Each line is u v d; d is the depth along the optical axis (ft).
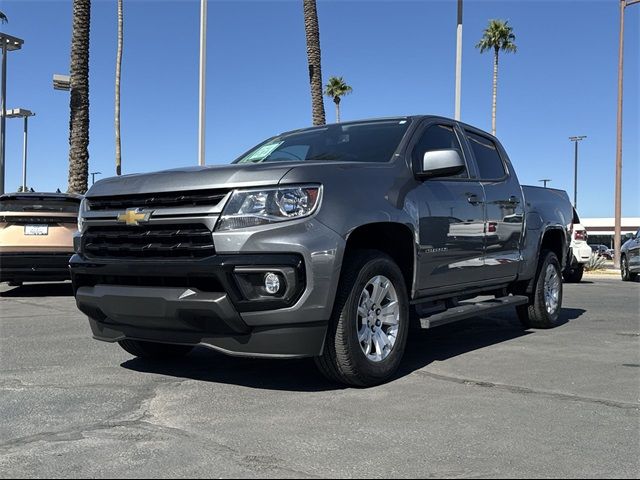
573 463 10.59
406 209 16.48
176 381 16.02
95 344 21.01
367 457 10.79
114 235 15.60
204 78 45.73
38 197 34.53
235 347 14.26
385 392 14.93
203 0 45.37
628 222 251.80
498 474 10.11
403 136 18.21
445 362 18.34
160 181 15.11
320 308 13.93
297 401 14.17
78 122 53.31
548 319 24.54
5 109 82.69
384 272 15.65
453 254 18.54
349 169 15.52
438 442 11.53
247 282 13.73
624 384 15.74
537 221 23.99
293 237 13.76
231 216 14.01
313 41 67.36
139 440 11.62
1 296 36.37
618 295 39.06
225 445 11.35
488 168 22.02
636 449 11.25
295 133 21.12
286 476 9.99
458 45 57.67
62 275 35.04
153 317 14.73
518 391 15.05
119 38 108.88
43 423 12.61
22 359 18.63
